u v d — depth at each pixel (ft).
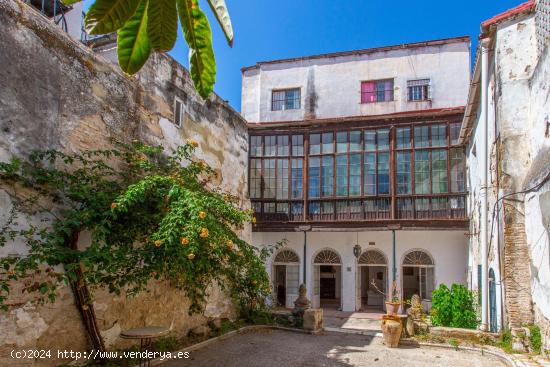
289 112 65.00
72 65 23.06
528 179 28.22
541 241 26.18
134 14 4.64
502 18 32.37
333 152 52.85
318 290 56.65
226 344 30.89
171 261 22.13
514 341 27.96
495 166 33.45
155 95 29.73
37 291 19.66
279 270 60.39
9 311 18.43
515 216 30.07
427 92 60.49
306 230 52.16
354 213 51.11
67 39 22.89
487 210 35.22
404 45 61.93
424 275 55.16
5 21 19.38
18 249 18.93
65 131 22.26
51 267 20.31
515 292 29.27
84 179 21.89
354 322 46.29
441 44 61.11
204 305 33.01
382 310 55.77
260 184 54.34
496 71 32.86
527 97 30.99
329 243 56.59
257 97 67.92
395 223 49.49
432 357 28.55
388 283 54.39
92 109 24.16
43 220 20.11
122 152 25.91
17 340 18.74
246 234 42.11
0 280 17.31
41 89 20.98
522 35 31.81
